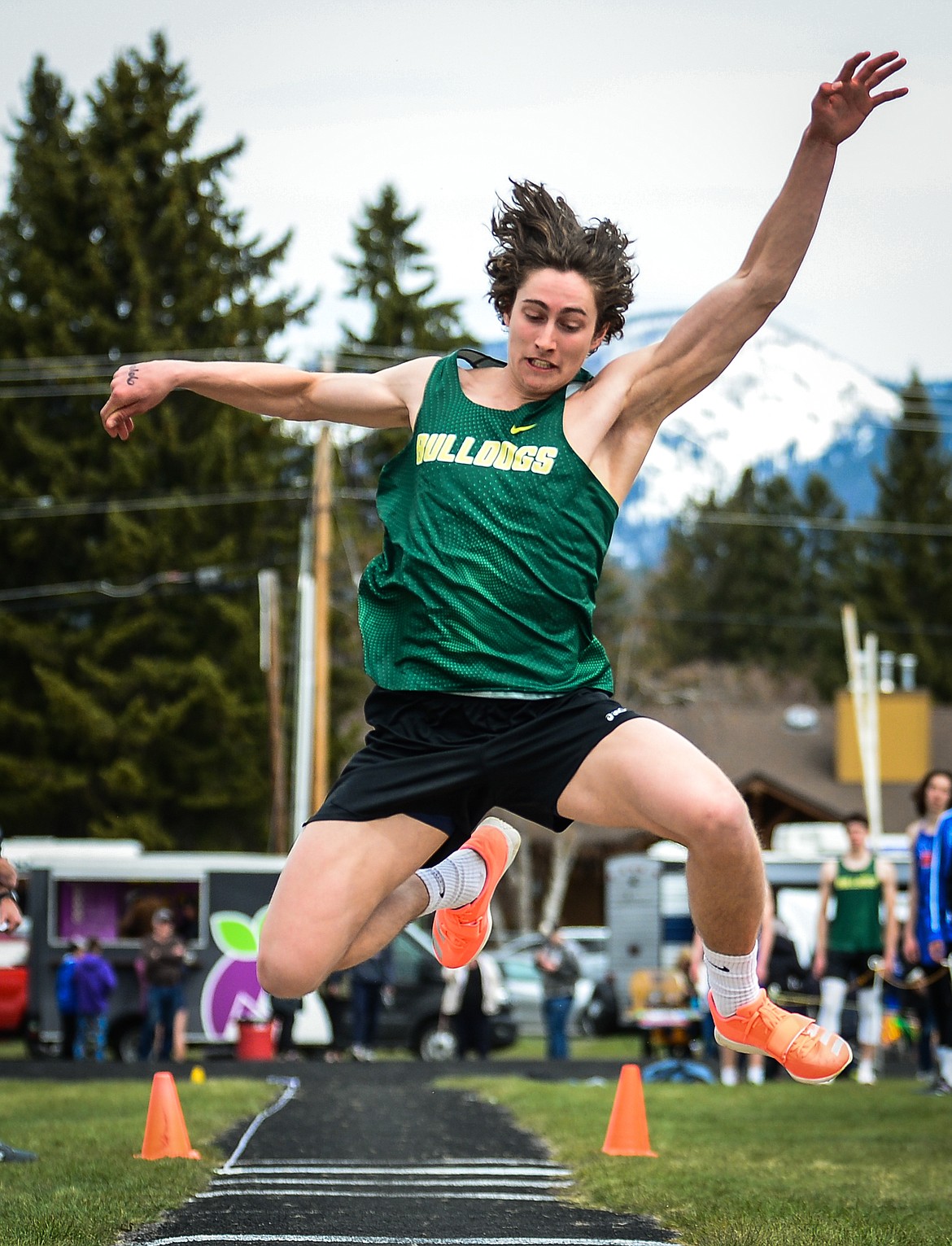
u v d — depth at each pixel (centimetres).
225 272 5722
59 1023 2761
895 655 8756
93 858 2792
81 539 5334
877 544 9419
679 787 481
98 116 5684
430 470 522
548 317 511
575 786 504
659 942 3566
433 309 6588
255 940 2762
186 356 5494
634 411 527
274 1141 1081
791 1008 2316
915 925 1513
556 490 512
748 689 8869
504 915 6300
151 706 5175
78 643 5172
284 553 5600
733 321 523
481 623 507
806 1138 1104
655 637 9456
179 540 5266
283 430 5700
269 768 5312
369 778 510
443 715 511
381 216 6600
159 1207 727
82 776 4991
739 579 9856
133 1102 1424
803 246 521
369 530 6250
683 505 11094
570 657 516
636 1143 1006
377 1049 2858
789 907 3209
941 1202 764
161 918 2412
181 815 5200
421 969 2716
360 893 505
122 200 5475
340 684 5753
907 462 9425
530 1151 1041
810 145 517
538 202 517
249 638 5222
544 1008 2547
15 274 5538
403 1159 984
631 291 523
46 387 5344
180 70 5744
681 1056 2553
